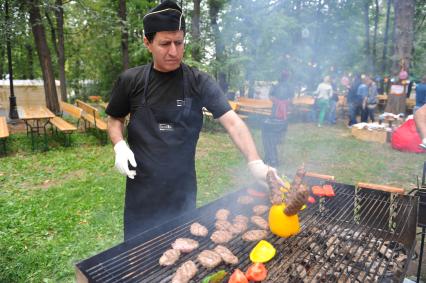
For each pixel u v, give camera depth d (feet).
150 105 6.82
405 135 25.39
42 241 11.93
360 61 58.08
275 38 32.42
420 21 61.11
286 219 6.14
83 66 65.16
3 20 27.35
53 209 14.61
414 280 9.39
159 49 6.17
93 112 27.22
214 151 24.86
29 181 18.31
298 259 6.29
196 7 29.96
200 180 18.39
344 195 9.41
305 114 41.29
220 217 7.23
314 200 8.94
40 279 9.85
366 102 37.40
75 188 17.10
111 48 50.93
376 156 24.04
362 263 6.45
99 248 11.52
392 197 8.97
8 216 13.79
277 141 20.99
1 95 44.19
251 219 7.29
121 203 15.30
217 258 5.67
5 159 22.13
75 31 55.36
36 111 27.99
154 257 5.78
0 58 53.31
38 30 32.86
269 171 6.52
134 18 34.53
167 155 6.93
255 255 5.91
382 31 79.56
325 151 25.36
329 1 44.42
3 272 10.04
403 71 34.73
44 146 25.44
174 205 7.34
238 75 35.35
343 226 7.83
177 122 6.89
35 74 65.16
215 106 7.05
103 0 39.91
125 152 6.86
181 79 6.91
